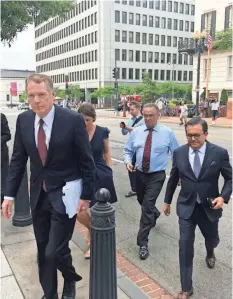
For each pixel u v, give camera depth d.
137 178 4.25
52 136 2.60
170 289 3.37
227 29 26.88
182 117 23.25
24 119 2.71
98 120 30.36
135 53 66.62
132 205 6.02
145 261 3.95
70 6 10.90
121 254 4.13
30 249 4.05
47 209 2.80
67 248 2.87
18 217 4.72
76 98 66.62
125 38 64.81
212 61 31.20
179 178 3.38
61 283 3.34
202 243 4.40
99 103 63.97
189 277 3.15
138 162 4.19
